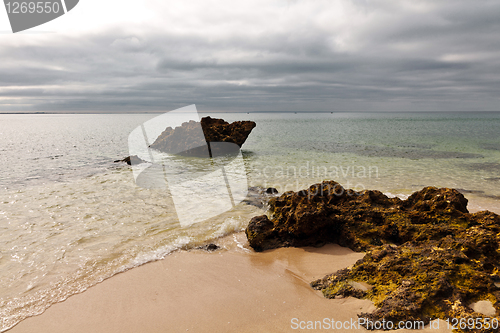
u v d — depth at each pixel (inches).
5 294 210.7
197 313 185.5
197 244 296.8
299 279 225.3
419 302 170.2
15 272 241.1
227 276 231.8
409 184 556.1
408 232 261.1
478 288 178.9
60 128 3090.6
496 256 213.9
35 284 223.6
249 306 191.2
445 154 1011.9
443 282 178.2
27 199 450.3
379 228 276.5
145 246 290.2
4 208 407.2
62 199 449.4
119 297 205.2
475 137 1706.4
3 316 186.1
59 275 236.5
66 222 354.9
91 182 568.4
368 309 179.6
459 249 218.4
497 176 637.9
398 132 2160.4
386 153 1044.5
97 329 173.2
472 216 261.9
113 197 457.7
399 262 203.9
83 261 259.6
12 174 663.8
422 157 940.6
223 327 171.5
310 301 194.5
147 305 195.3
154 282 224.4
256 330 167.9
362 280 205.6
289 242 290.7
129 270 243.9
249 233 292.7
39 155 1018.7
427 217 274.5
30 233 321.7
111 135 2062.0
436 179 602.9
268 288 212.5
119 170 709.9
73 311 190.9
